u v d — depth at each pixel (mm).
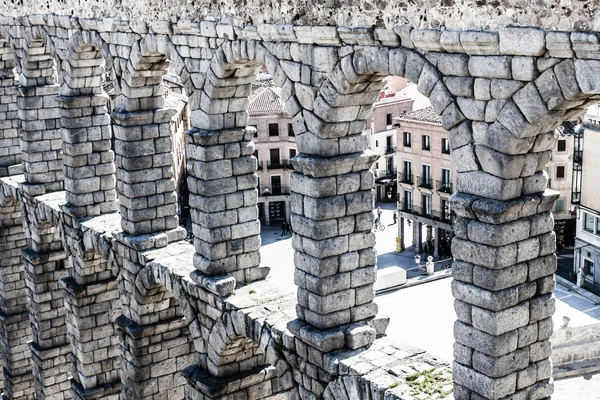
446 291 50219
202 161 31109
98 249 39438
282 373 28422
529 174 20953
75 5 37562
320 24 24531
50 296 47500
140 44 33531
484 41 19812
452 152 21641
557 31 18359
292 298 30734
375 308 27734
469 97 20922
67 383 48844
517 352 21688
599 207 65438
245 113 31484
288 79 26500
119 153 36625
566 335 42781
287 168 93812
